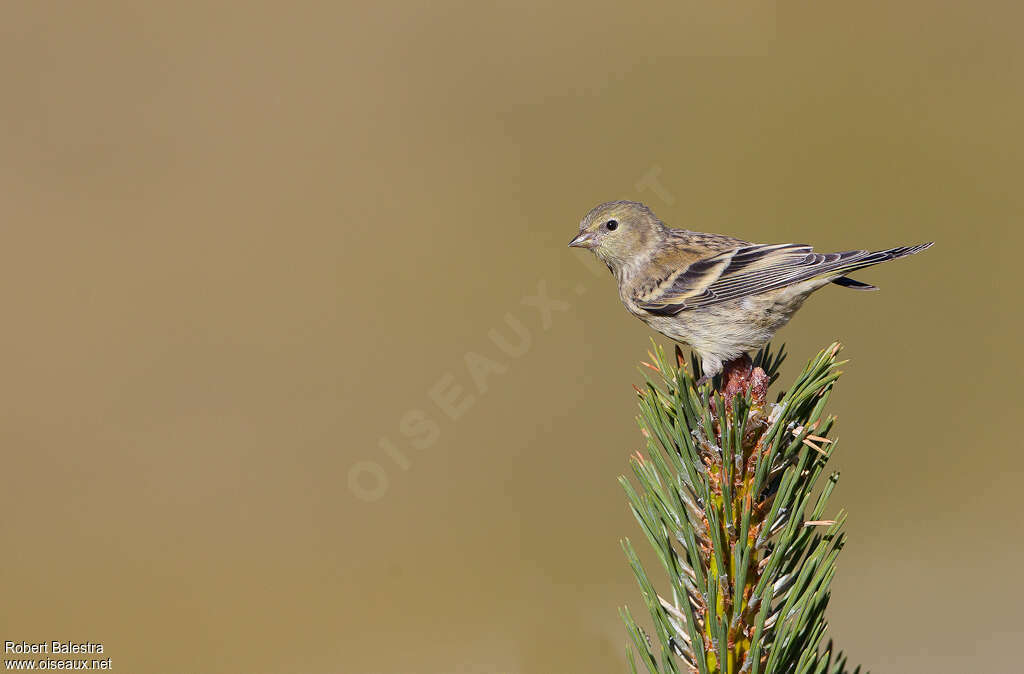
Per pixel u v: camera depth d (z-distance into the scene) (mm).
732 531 3877
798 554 3924
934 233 13086
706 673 3672
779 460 4254
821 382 4219
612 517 11234
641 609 10523
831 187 13453
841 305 13094
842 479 12055
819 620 3691
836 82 14430
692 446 4219
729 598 3805
